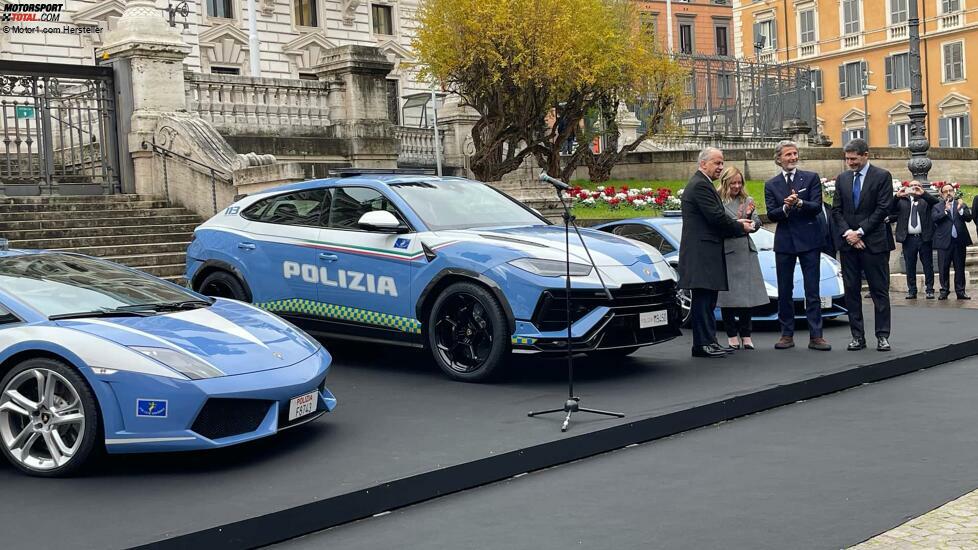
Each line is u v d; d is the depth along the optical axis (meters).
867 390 7.48
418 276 7.46
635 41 23.80
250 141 17.25
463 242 7.32
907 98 52.38
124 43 15.60
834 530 4.20
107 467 5.27
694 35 65.44
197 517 4.29
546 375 7.61
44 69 14.94
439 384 7.33
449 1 21.06
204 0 31.72
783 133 35.38
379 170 8.82
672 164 25.64
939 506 4.50
